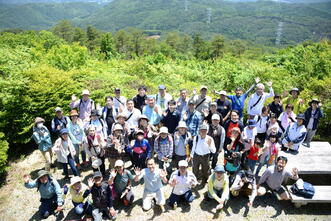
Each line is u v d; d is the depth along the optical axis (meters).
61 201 5.29
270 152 5.89
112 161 6.18
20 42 45.16
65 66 14.77
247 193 5.56
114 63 18.00
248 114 7.20
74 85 8.70
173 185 5.19
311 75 11.51
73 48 16.92
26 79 7.66
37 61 14.41
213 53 78.25
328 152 6.38
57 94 7.99
